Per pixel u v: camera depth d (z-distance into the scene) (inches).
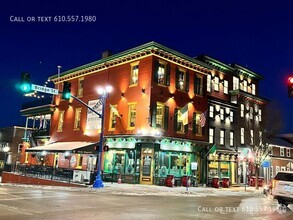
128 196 740.7
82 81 1471.5
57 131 1542.8
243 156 1544.0
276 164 1835.6
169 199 716.0
